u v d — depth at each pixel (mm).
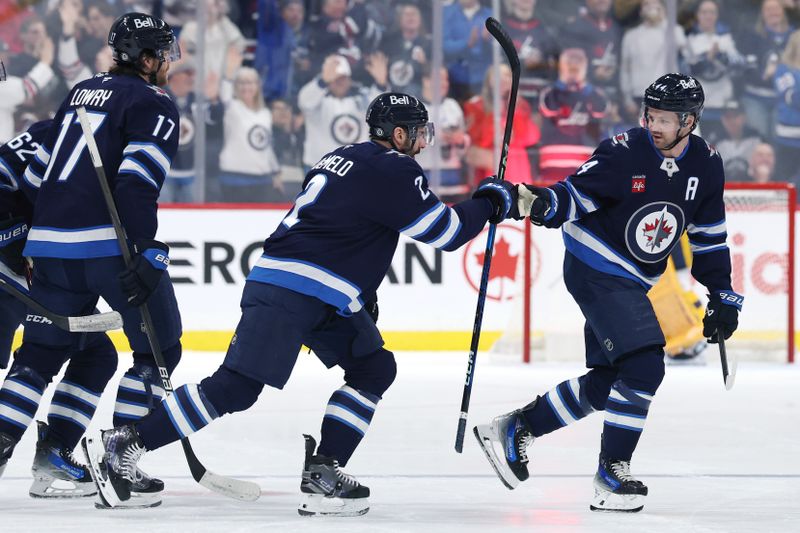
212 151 28453
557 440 14766
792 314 24641
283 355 10086
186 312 25500
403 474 12508
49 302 10828
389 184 10141
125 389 11102
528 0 29031
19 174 11359
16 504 10648
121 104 10570
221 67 28344
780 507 10773
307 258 10156
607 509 10516
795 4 29453
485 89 29031
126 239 10352
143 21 10914
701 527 9781
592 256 10844
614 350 10578
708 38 29531
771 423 16344
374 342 10609
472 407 17750
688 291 23719
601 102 29328
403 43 28859
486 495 11352
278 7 28406
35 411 10828
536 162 29188
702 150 10836
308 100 28734
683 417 16875
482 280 11133
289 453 13820
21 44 28609
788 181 29719
